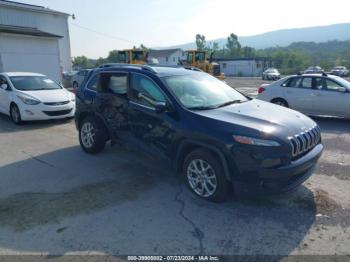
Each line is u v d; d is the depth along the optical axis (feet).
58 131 27.35
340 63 259.80
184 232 11.23
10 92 30.76
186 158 13.94
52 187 15.17
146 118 15.66
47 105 29.35
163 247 10.39
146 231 11.32
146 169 17.44
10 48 60.08
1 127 29.09
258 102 16.72
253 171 11.84
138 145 16.52
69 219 12.17
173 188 14.94
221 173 12.71
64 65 89.71
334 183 15.28
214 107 14.79
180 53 253.44
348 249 10.18
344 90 29.99
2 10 73.56
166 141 14.67
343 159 19.02
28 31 66.28
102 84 18.86
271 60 259.39
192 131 13.32
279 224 11.66
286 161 11.85
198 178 13.69
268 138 11.81
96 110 19.03
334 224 11.61
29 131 27.37
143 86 16.15
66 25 88.43
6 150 21.52
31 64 63.87
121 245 10.52
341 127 28.37
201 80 17.12
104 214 12.54
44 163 18.69
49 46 66.54
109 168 17.67
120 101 17.33
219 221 11.92
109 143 22.43
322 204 13.10
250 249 10.24
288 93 33.14
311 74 32.73
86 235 11.10
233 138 12.12
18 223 11.93
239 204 13.19
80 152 20.79
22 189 14.98
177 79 16.01
